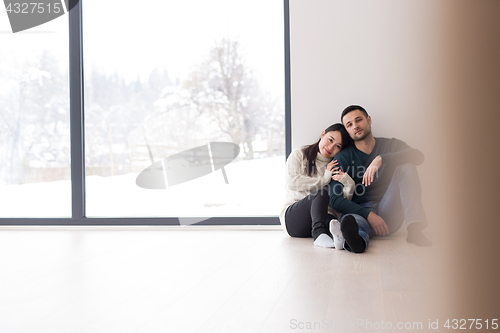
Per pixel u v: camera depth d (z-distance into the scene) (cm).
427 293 128
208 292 136
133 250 219
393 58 271
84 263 187
